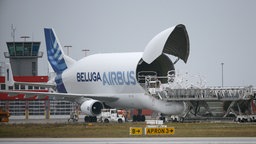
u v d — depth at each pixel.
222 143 132.88
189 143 133.88
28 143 139.62
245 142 134.75
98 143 137.12
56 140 147.25
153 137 153.88
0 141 145.88
